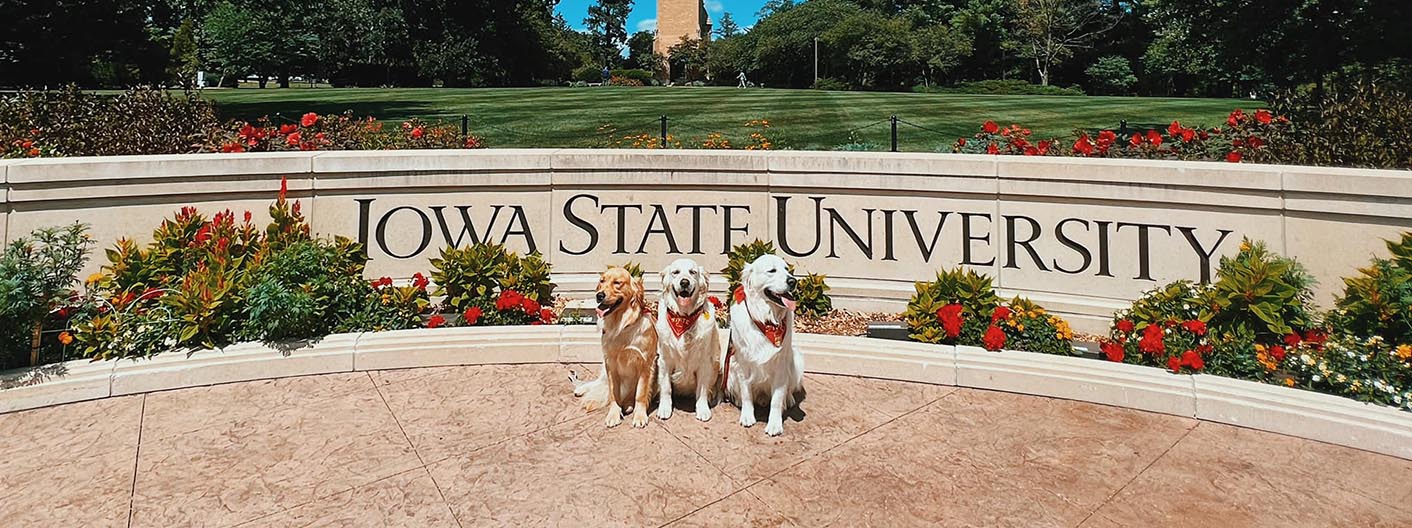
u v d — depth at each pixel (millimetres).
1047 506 3109
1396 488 3271
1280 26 14586
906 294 6043
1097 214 5625
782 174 6234
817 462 3500
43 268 4453
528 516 2998
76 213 5426
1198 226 5336
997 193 5859
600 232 6336
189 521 2926
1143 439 3773
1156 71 47438
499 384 4520
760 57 60000
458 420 3969
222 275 4746
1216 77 38656
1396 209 4691
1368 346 4059
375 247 6117
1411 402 3697
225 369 4453
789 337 3818
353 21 42062
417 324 5355
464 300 5613
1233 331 4488
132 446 3607
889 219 6109
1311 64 14688
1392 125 6855
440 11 45156
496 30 47312
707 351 3951
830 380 4633
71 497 3098
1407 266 4273
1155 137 7559
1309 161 6898
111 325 4555
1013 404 4254
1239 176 5172
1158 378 4176
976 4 54781
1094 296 5645
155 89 8945
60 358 4477
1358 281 4340
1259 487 3281
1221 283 4617
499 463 3463
